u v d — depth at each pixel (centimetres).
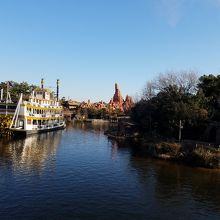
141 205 3250
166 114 7212
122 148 7100
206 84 8081
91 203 3250
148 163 5300
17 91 16088
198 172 4725
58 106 11906
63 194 3500
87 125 15488
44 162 5156
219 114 6812
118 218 2884
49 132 10388
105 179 4203
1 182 3838
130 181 4138
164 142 6091
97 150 6725
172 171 4744
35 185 3784
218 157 4994
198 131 6912
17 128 8269
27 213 2914
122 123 10644
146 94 10506
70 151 6469
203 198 3547
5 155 5575
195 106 6656
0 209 2981
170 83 8338
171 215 3019
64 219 2814
